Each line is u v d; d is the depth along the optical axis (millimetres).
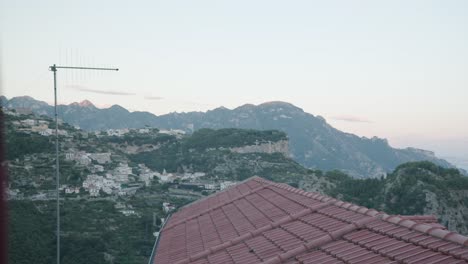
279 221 22250
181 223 33094
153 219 65688
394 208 79312
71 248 47156
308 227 19906
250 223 25219
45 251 45375
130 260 49781
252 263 17938
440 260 12062
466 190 78500
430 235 14016
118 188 87688
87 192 75062
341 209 20578
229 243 21969
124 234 58125
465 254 11922
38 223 51094
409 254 13188
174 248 26219
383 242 14891
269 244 19688
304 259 16016
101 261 47625
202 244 24656
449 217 74250
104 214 64812
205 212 33688
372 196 85938
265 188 34625
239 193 36844
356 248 15305
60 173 76875
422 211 75562
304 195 26312
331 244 16562
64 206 61938
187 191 102438
